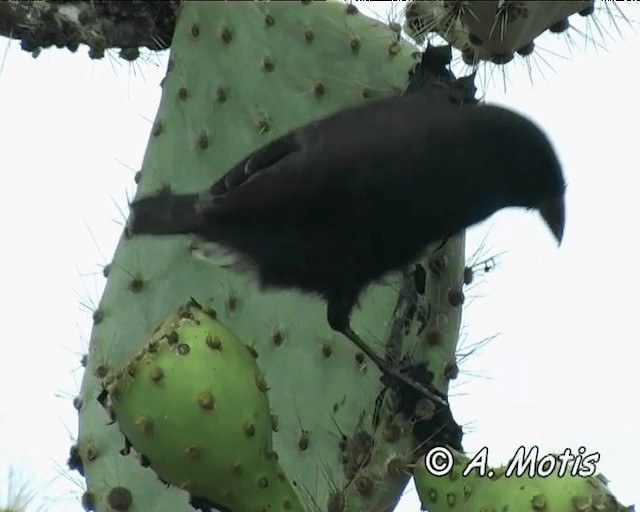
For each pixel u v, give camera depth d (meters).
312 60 5.49
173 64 5.50
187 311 4.16
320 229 4.68
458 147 4.54
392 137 4.57
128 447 4.20
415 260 4.85
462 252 5.09
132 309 5.20
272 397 5.12
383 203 4.60
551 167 4.59
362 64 5.48
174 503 4.86
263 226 4.68
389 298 5.24
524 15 4.57
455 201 4.61
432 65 4.96
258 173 4.64
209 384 3.95
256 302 5.23
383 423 4.94
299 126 5.14
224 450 3.99
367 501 4.81
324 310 5.22
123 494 4.86
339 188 4.58
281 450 5.04
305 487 5.00
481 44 4.76
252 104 5.46
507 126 4.55
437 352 5.03
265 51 5.48
